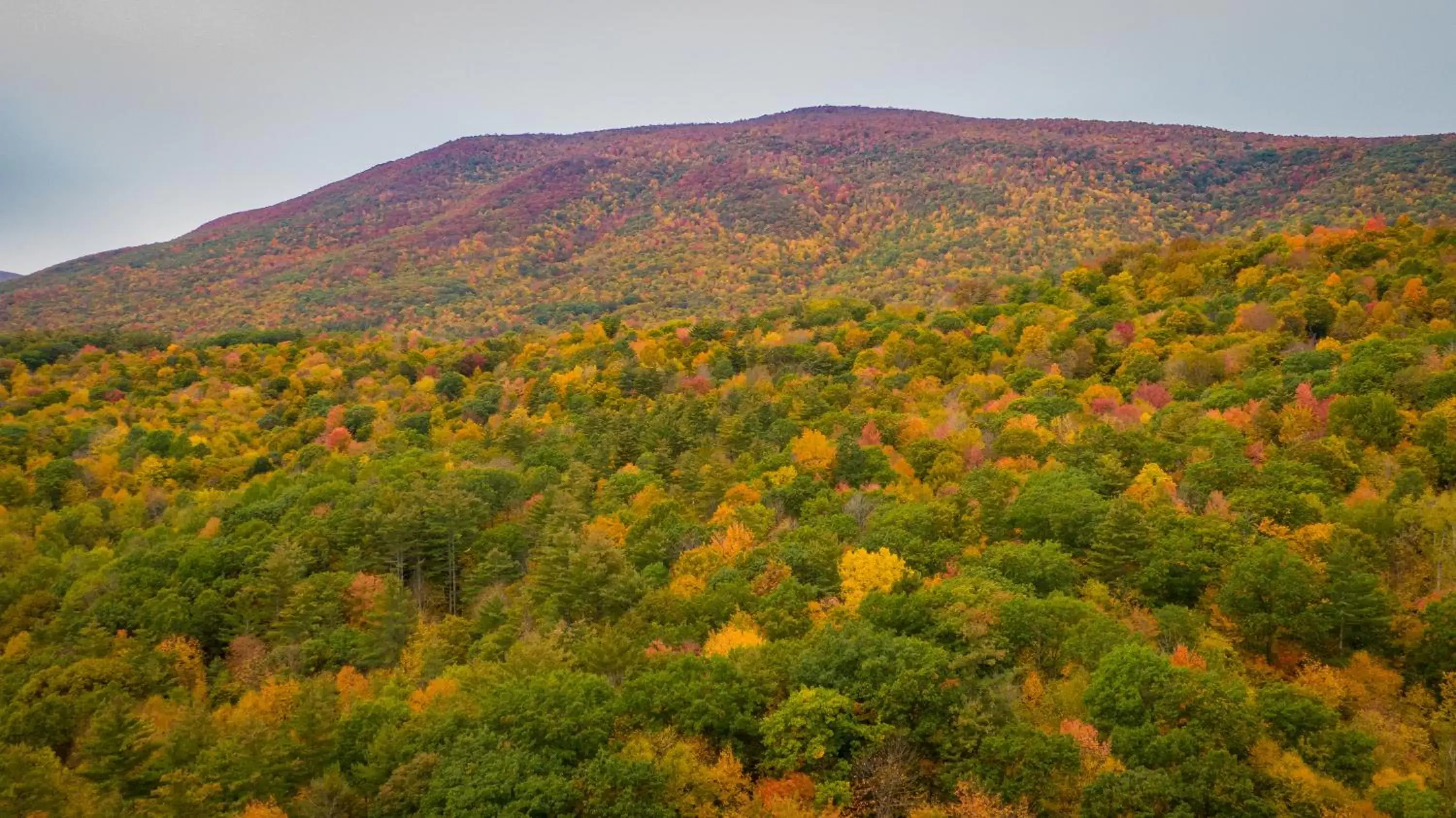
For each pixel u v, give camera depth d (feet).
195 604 193.57
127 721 135.13
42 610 212.23
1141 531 153.17
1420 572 143.33
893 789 110.11
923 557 162.61
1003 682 121.39
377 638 178.09
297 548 204.74
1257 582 132.98
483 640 167.43
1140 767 102.89
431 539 219.61
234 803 122.01
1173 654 127.54
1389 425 187.52
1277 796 99.60
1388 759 108.27
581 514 214.69
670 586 170.60
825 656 128.57
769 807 109.91
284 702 150.51
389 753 122.11
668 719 124.26
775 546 174.50
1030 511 171.01
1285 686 115.55
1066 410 244.42
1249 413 213.05
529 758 112.88
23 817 121.90
